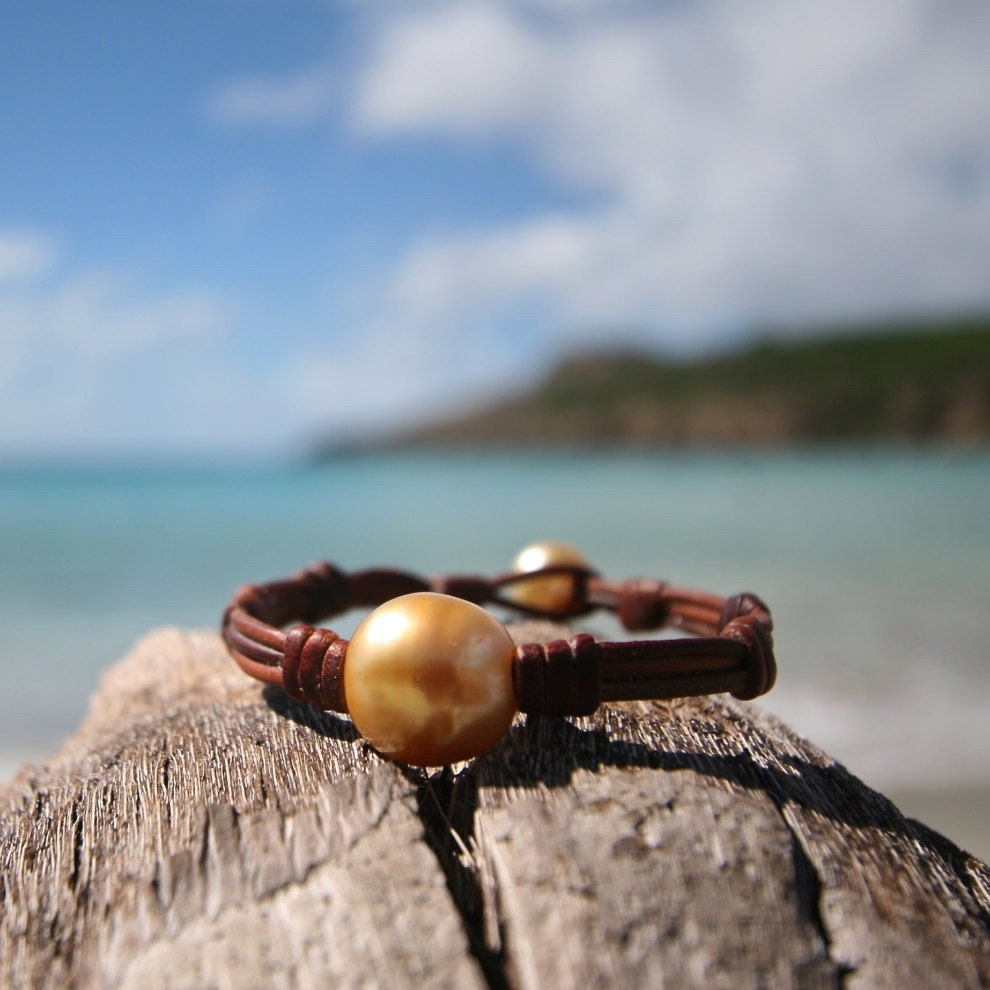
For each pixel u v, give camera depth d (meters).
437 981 0.06
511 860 0.06
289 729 0.09
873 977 0.06
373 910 0.06
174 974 0.06
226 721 0.09
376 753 0.08
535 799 0.07
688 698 0.09
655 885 0.06
